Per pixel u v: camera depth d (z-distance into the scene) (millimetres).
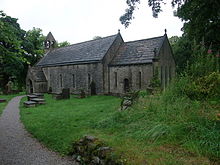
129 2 13758
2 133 9688
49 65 35438
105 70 26047
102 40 29875
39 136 8680
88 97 23859
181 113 6469
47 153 6844
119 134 6816
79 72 29422
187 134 5383
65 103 18984
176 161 4273
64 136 7984
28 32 37812
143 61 22094
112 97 22328
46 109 15805
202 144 4730
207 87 6719
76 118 10828
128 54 25203
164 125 5980
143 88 22094
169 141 5340
